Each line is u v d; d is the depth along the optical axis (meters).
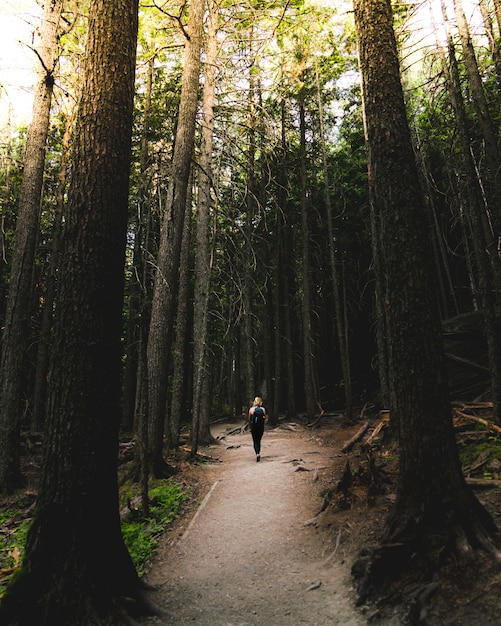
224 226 15.35
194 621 4.05
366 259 21.56
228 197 13.60
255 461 10.80
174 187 9.50
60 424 4.02
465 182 11.12
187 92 9.80
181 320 12.65
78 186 4.36
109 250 4.33
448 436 4.46
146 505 7.13
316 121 18.97
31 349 17.92
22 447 12.32
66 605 3.63
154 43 11.52
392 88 5.11
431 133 11.34
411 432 4.54
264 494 8.02
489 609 3.32
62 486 3.92
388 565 4.16
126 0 4.80
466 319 14.13
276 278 19.05
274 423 17.48
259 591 4.66
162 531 6.65
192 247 20.69
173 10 10.32
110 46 4.61
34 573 3.73
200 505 7.62
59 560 3.78
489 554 3.82
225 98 13.70
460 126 8.38
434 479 4.35
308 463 10.13
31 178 9.76
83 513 3.91
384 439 9.75
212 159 12.62
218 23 13.18
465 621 3.32
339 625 3.82
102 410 4.12
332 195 19.86
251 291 19.39
